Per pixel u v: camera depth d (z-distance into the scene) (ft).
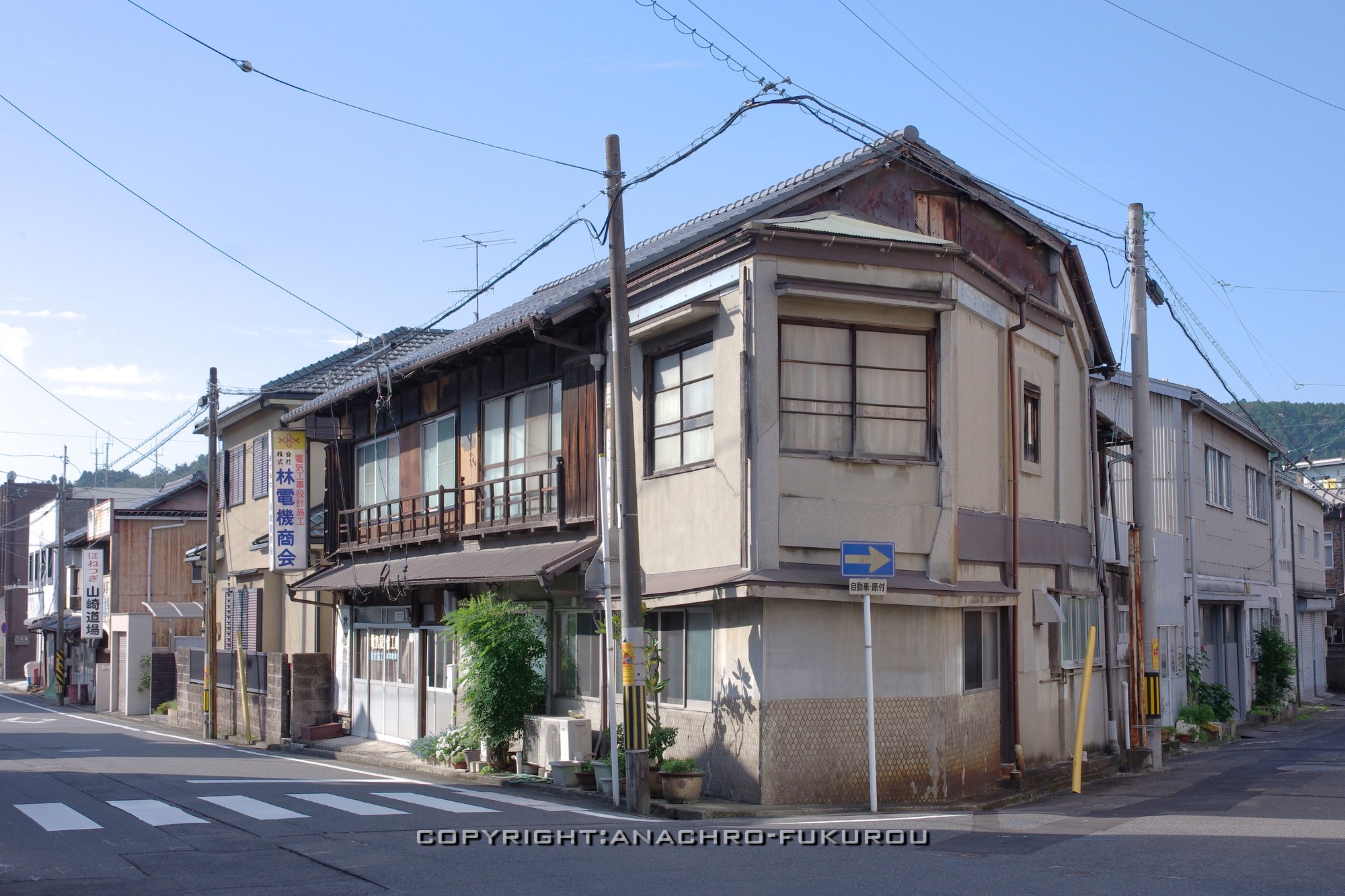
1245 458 114.42
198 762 62.49
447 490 65.36
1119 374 90.74
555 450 59.62
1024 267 60.34
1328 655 165.68
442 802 43.88
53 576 195.42
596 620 53.98
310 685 81.56
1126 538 76.74
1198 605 94.79
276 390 93.50
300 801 43.06
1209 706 85.46
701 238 48.32
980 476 51.34
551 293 77.77
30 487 248.93
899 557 47.06
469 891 26.02
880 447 47.47
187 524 147.13
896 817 40.78
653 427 51.93
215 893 25.71
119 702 131.23
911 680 46.32
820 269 46.62
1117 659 68.08
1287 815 38.58
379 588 72.84
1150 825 36.76
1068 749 59.21
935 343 48.52
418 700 69.87
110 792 45.83
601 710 53.36
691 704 48.52
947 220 56.24
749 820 40.16
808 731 44.34
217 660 94.99
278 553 82.43
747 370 45.57
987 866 29.04
